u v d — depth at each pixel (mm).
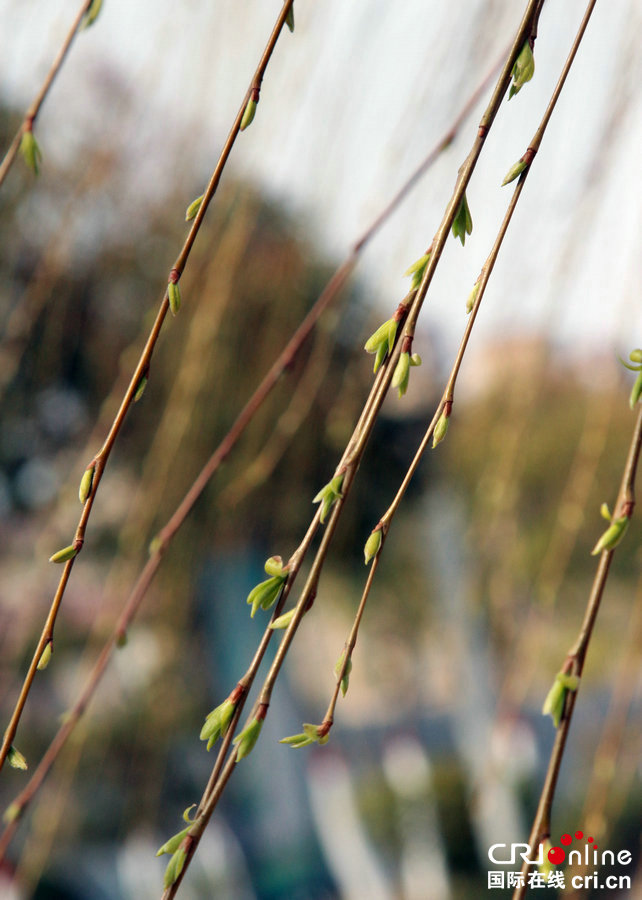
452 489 2967
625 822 2170
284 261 1418
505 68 738
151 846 2492
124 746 2057
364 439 724
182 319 1490
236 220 1311
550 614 1277
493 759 1248
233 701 709
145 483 1347
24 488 2072
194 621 3064
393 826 3627
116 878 2455
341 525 2785
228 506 1559
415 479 3221
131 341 1803
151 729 1959
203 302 1318
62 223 1336
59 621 2293
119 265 1467
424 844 3486
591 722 2477
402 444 2676
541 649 1301
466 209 740
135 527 1369
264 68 744
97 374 1943
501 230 735
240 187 1311
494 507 1398
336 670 722
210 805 707
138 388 740
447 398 729
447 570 3184
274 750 3525
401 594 3809
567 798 2631
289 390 1636
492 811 2848
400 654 4109
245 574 2994
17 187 1413
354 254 979
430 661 4023
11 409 1930
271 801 3512
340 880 3488
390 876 3457
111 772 2238
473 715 2816
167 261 1427
